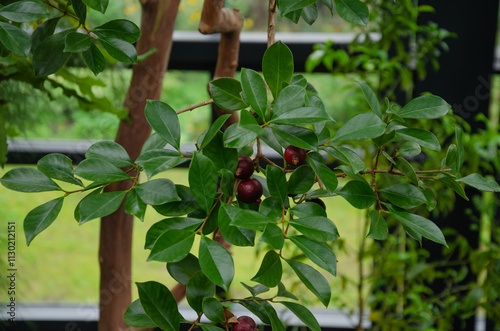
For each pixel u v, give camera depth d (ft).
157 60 3.51
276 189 1.84
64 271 7.47
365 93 1.99
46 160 1.92
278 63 1.83
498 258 4.78
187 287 1.88
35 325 5.40
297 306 1.93
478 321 5.88
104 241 3.75
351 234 7.81
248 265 7.50
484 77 5.08
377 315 4.96
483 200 5.18
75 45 1.88
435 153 4.52
